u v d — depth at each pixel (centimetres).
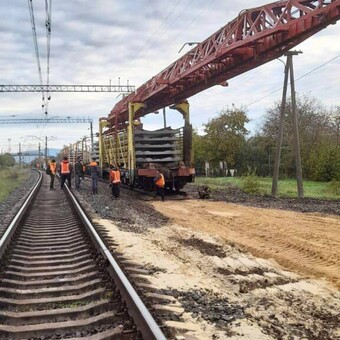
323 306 729
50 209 1962
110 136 3228
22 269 860
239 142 5306
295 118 2523
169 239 1275
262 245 1200
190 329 559
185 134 2498
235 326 597
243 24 1734
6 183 3872
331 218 1680
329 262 1009
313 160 4103
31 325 568
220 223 1582
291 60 2503
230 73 1988
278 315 673
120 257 915
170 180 2466
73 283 779
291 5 1567
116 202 2152
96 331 552
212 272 926
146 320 500
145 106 2516
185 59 2167
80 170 3023
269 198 2472
